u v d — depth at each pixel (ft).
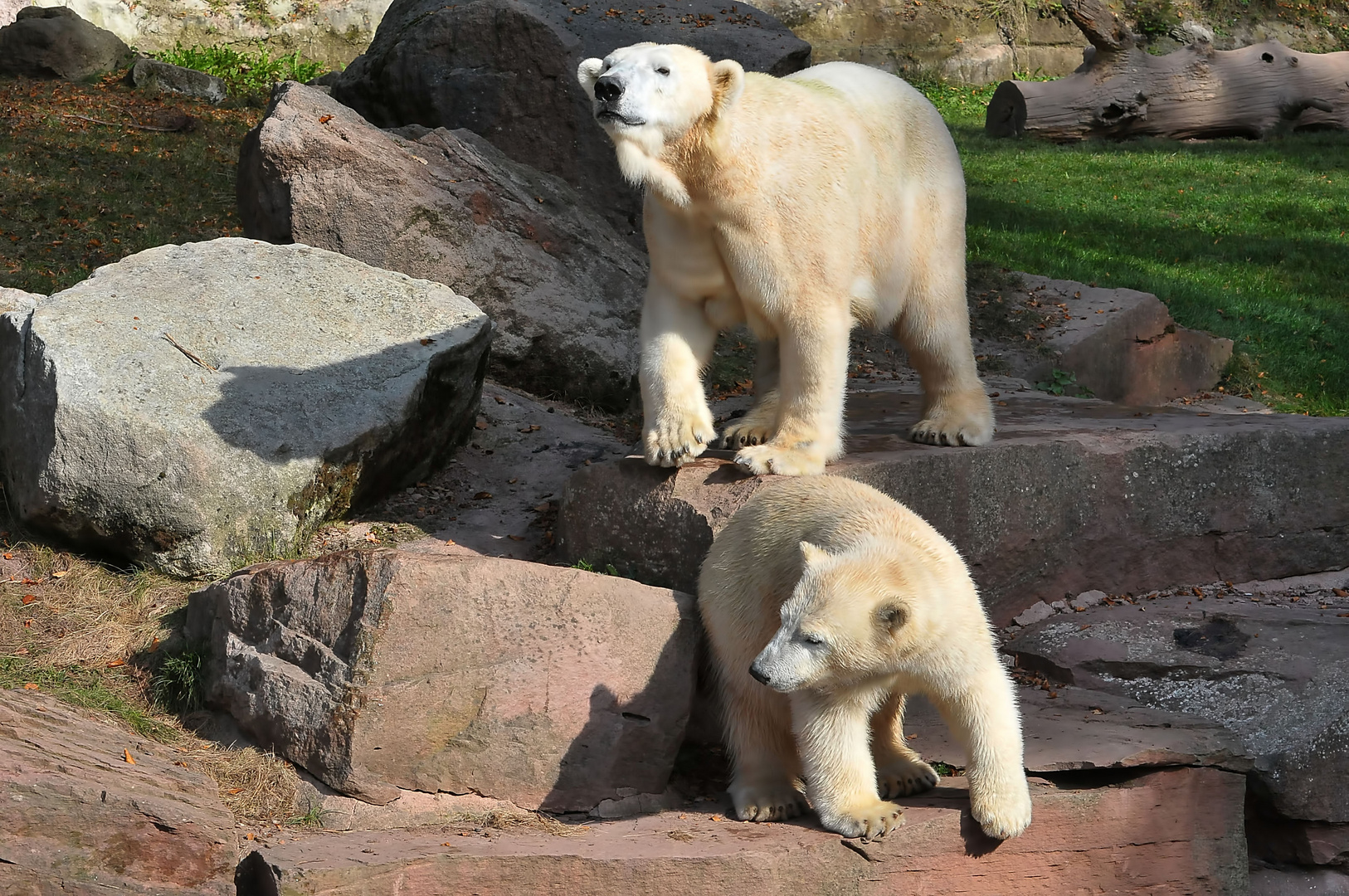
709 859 16.83
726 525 20.35
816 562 17.04
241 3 90.27
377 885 15.89
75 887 15.98
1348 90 89.71
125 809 16.38
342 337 27.37
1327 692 22.08
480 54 45.91
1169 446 26.48
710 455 23.47
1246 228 66.95
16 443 23.98
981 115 99.81
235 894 16.57
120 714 20.01
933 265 24.35
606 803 19.45
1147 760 19.88
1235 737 21.07
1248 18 111.34
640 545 22.99
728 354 40.06
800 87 21.83
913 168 23.93
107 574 23.76
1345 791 21.58
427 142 36.29
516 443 30.83
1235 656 23.36
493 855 16.42
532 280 35.22
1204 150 85.15
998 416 29.55
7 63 70.13
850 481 20.01
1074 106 87.51
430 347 27.50
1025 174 76.28
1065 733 20.72
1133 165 79.46
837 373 21.79
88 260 41.78
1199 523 27.02
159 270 28.27
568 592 19.88
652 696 19.97
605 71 20.03
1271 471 27.45
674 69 19.54
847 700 17.43
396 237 33.76
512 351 34.04
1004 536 24.67
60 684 20.51
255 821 17.94
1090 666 23.90
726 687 19.58
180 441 23.52
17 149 52.60
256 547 24.22
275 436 24.54
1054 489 25.21
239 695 19.70
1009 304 46.98
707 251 21.38
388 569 19.03
